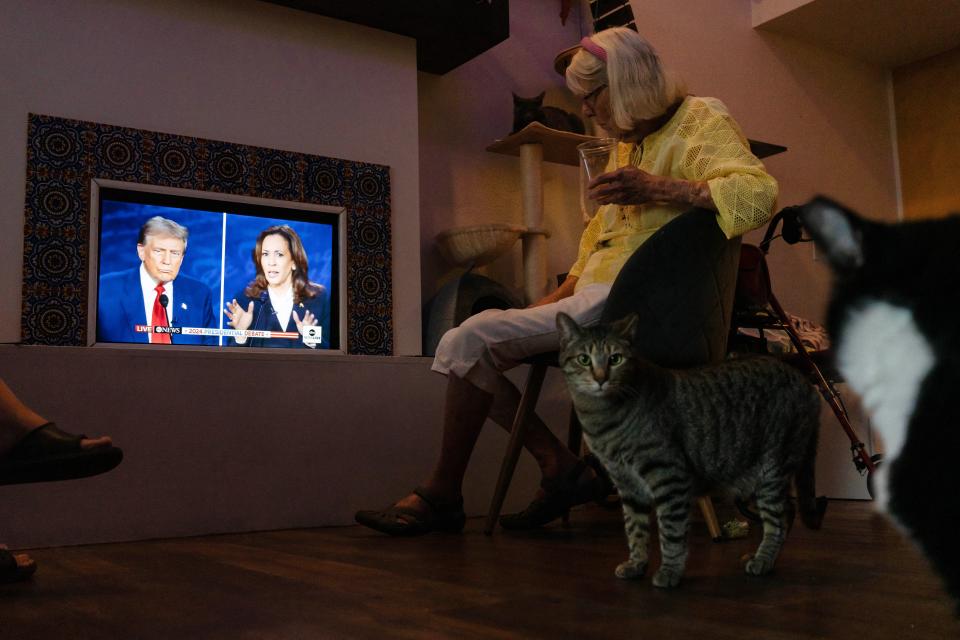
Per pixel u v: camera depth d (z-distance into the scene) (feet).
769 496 4.78
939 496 1.68
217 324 8.96
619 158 6.87
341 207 9.84
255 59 9.52
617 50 6.12
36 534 6.66
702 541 6.31
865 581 4.38
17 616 3.78
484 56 12.30
